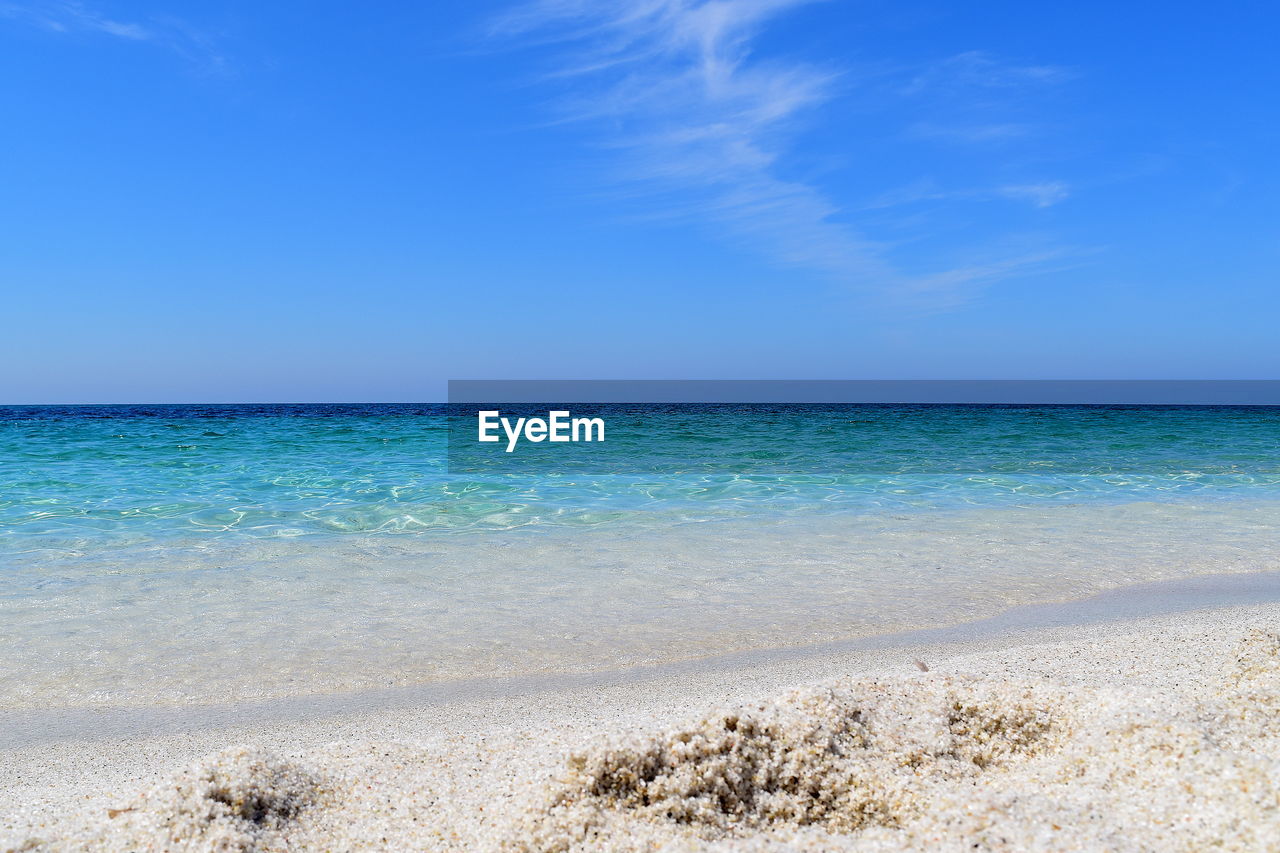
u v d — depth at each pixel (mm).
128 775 3264
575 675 4570
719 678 4453
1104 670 3861
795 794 2666
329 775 2969
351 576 6980
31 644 5086
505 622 5629
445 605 6066
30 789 3111
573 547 8258
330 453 16938
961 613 5840
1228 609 5664
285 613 5824
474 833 2494
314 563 7473
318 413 37875
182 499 11008
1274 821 2156
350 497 11367
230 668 4695
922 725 3074
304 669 4684
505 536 8812
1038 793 2568
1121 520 9828
